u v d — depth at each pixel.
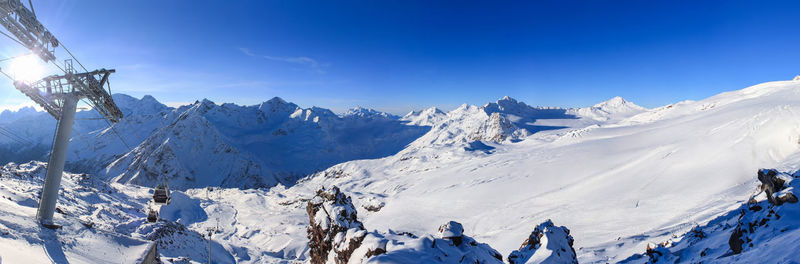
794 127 91.19
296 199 191.88
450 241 18.84
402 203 146.38
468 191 142.50
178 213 153.75
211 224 146.88
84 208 77.25
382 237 18.98
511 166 179.62
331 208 28.94
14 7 12.70
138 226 62.62
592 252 46.97
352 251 20.84
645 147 152.88
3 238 13.30
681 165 103.06
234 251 80.94
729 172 85.50
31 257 13.04
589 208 87.62
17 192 58.62
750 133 103.56
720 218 39.34
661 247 29.62
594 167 137.38
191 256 61.69
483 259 18.56
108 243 19.33
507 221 96.50
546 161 173.38
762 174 25.02
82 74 17.16
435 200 139.88
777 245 15.98
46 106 16.86
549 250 24.28
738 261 17.53
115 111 19.44
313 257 30.66
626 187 99.25
